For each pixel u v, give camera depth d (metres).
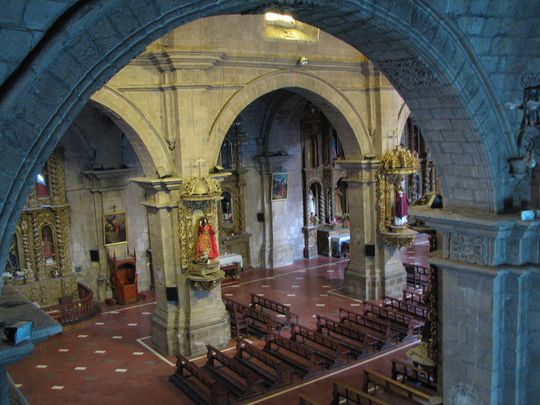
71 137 23.45
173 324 18.42
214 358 16.80
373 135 22.38
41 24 4.89
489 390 9.77
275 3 6.83
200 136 18.03
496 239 9.26
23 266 23.05
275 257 28.56
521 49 8.93
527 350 9.70
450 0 7.93
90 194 24.16
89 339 20.14
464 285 9.88
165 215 17.97
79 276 24.14
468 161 9.41
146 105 17.61
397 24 7.62
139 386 16.30
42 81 4.99
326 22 7.82
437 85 8.62
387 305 20.47
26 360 18.44
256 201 28.53
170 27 5.71
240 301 23.64
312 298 23.75
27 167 5.11
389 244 22.52
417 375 14.88
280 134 28.48
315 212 30.77
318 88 20.89
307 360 16.92
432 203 10.47
